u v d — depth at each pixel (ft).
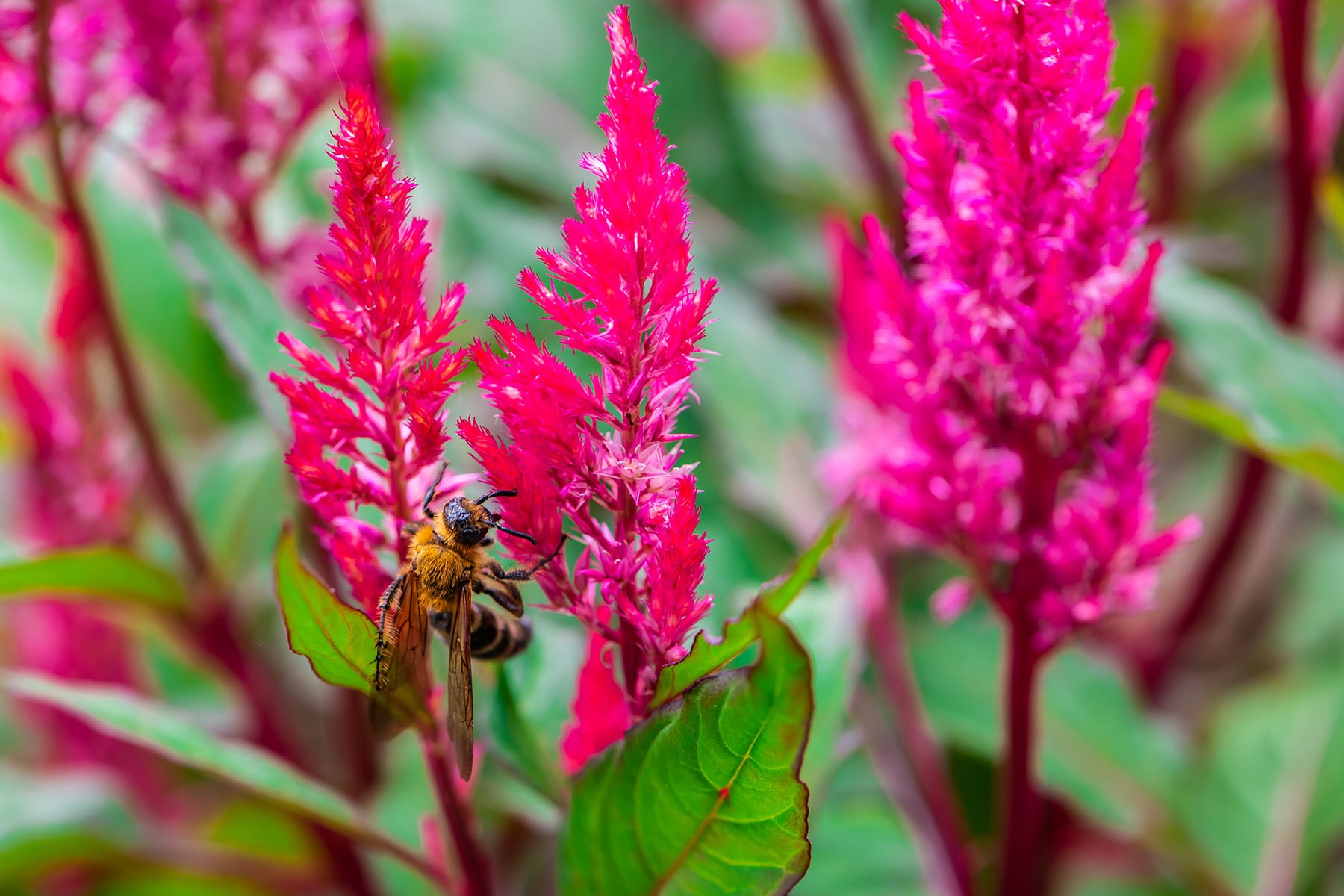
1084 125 1.12
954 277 1.14
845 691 1.22
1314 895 1.37
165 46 1.27
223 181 1.30
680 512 1.09
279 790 1.18
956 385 1.16
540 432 1.09
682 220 1.08
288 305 1.30
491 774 1.25
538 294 1.09
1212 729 1.40
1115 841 1.43
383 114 1.30
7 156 1.28
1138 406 1.16
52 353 1.42
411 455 1.11
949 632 1.42
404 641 1.14
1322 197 1.36
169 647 1.43
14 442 1.39
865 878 1.32
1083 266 1.13
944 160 1.14
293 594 1.10
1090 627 1.19
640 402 1.09
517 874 1.39
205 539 1.39
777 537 1.39
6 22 1.25
